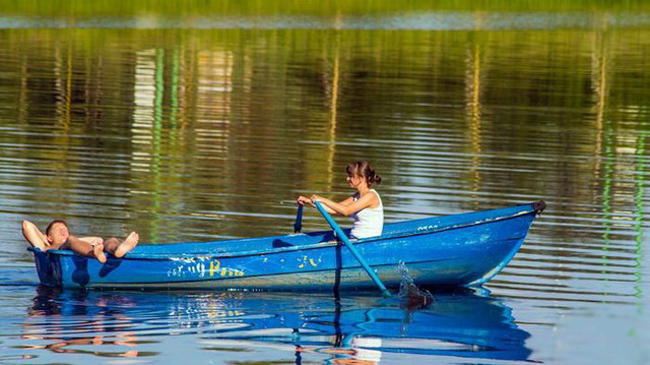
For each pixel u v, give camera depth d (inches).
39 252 1475.1
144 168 2313.0
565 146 2731.3
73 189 2087.8
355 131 2851.9
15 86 3494.1
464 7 7696.9
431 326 1339.8
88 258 1464.1
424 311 1411.2
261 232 1798.7
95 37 5098.4
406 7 7504.9
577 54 5049.2
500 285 1531.7
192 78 3816.4
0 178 2166.6
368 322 1352.1
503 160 2507.4
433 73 4141.2
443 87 3774.6
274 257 1492.4
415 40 5467.5
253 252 1486.2
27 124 2842.0
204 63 4239.7
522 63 4594.0
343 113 3154.5
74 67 4008.4
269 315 1374.3
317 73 4030.5
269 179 2230.6
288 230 1819.6
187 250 1576.0
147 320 1331.2
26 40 4859.7
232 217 1895.9
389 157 2496.3
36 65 4020.7
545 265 1636.3
